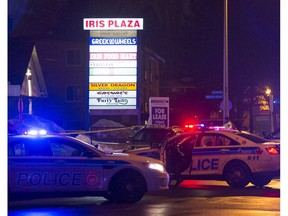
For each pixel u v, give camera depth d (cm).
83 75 6388
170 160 2169
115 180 1708
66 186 1655
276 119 6081
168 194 1992
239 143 2161
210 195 1950
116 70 4275
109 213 1520
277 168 2120
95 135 4628
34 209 1636
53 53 6412
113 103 4284
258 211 1525
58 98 6406
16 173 1611
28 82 5775
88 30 4275
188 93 6619
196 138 2184
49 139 1677
